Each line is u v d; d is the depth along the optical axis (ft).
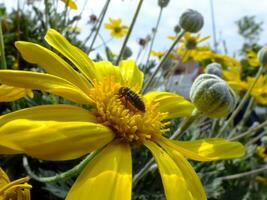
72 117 0.26
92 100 0.29
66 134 0.23
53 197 0.47
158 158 0.28
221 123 0.76
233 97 0.35
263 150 0.89
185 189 0.26
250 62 1.06
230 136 0.73
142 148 0.53
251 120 1.05
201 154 0.31
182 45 0.91
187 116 0.36
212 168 0.61
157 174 0.52
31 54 0.26
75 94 0.27
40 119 0.24
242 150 0.32
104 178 0.23
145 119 0.30
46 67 0.27
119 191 0.23
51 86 0.25
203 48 0.94
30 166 0.47
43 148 0.21
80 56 0.32
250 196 0.74
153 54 0.93
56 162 0.47
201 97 0.34
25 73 0.25
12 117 0.23
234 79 0.86
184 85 1.00
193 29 0.56
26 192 0.24
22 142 0.21
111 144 0.27
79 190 0.23
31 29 0.77
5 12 0.87
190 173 0.28
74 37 0.77
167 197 0.25
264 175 0.90
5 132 0.21
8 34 0.73
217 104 0.34
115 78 0.35
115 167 0.25
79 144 0.23
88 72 0.31
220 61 0.97
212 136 0.74
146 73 0.86
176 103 0.37
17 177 0.46
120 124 0.28
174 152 0.29
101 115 0.28
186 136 0.64
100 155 0.25
